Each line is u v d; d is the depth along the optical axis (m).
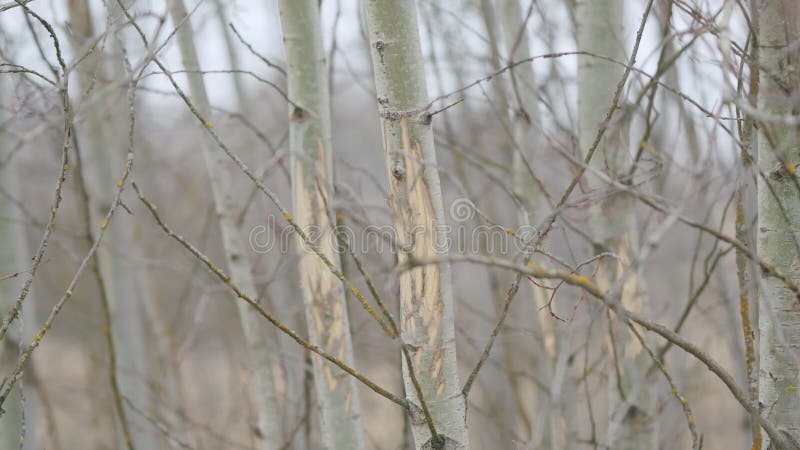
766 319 2.34
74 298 7.19
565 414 3.83
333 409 3.06
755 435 2.28
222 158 3.66
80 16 4.01
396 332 2.04
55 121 2.38
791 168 2.04
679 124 2.94
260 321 3.78
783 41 2.18
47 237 2.28
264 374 3.77
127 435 3.38
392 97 2.27
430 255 2.25
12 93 3.29
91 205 5.10
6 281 3.54
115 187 5.09
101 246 5.15
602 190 2.24
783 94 2.18
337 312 3.02
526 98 3.84
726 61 1.70
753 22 2.23
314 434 4.98
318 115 2.96
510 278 5.70
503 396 6.27
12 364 3.43
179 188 7.03
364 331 4.06
